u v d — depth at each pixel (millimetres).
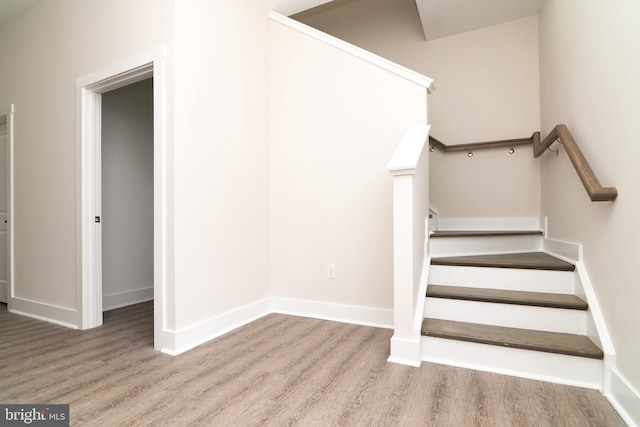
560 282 1993
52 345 2164
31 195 2865
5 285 3271
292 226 2793
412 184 1849
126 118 3332
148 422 1326
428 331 1849
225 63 2416
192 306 2127
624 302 1398
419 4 2885
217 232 2326
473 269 2182
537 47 3045
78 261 2529
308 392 1545
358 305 2547
